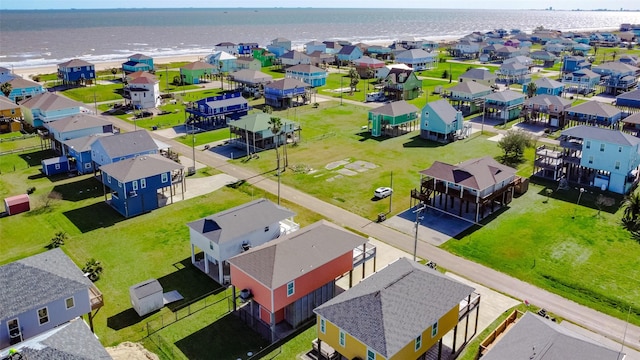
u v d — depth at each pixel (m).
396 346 32.34
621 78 147.25
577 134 73.19
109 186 67.12
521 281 49.56
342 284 49.12
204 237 49.78
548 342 32.78
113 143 74.62
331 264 44.50
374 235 59.09
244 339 41.41
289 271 41.72
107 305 45.94
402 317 34.59
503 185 66.06
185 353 39.66
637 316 44.06
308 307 43.69
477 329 42.22
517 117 116.69
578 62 175.62
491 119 114.94
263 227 51.72
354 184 75.12
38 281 38.59
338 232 47.84
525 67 167.62
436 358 38.72
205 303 46.41
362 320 34.50
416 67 193.88
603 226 60.88
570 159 74.94
